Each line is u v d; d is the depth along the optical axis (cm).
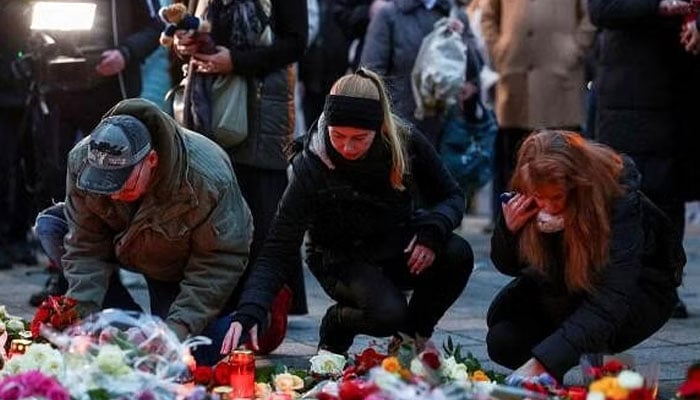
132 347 560
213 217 661
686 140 880
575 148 603
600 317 603
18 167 1074
